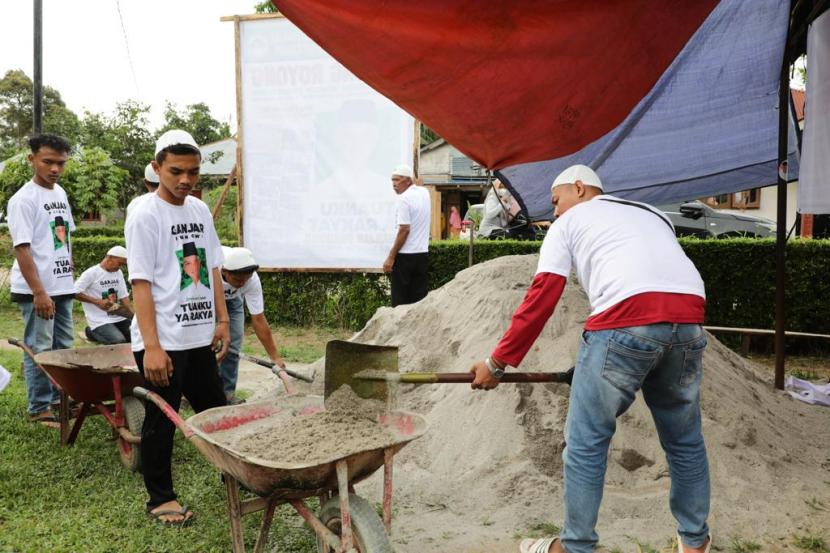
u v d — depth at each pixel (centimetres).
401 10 347
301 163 950
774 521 354
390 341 555
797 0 515
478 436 418
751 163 641
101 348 498
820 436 502
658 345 277
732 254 870
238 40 943
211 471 432
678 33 399
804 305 850
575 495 289
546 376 312
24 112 4831
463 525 354
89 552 328
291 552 333
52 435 497
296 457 272
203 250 377
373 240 941
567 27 371
